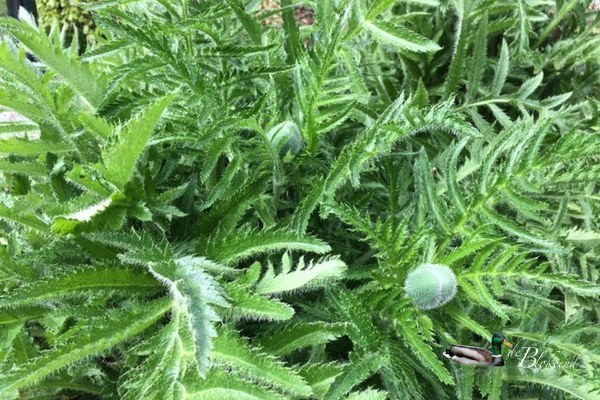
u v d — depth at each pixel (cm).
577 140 34
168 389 28
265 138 36
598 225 52
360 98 43
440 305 36
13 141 36
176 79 36
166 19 45
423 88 50
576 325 39
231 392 28
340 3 45
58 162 36
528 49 59
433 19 64
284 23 45
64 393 38
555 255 50
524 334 39
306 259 42
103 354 34
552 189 52
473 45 63
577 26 69
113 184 32
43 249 35
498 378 38
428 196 39
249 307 31
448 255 37
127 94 43
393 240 37
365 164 42
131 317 31
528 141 36
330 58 35
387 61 62
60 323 34
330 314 38
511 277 35
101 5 36
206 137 35
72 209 33
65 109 37
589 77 65
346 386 33
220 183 37
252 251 35
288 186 43
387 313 37
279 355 33
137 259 32
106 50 36
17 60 35
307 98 38
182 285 29
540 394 43
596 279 53
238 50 37
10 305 32
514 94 56
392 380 35
